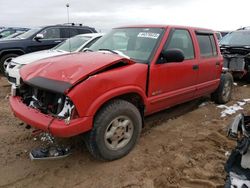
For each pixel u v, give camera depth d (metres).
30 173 3.47
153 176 3.42
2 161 3.71
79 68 3.36
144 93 3.96
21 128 4.78
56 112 3.36
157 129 4.84
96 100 3.26
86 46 7.43
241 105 6.50
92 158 3.80
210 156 3.93
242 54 8.84
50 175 3.43
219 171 3.56
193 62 4.96
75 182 3.30
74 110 3.17
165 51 4.08
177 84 4.62
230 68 8.79
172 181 3.34
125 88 3.58
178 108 6.01
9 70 7.04
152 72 4.02
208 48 5.62
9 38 10.22
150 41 4.32
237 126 2.68
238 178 2.64
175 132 4.75
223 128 4.93
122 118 3.64
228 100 6.70
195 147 4.18
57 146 4.05
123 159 3.78
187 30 4.99
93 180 3.34
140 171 3.52
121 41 4.68
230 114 5.79
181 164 3.69
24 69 3.93
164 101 4.44
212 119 5.46
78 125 3.16
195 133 4.72
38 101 3.61
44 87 3.26
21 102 3.83
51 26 10.34
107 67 3.46
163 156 3.90
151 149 4.09
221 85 6.28
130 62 3.81
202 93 5.57
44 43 10.08
